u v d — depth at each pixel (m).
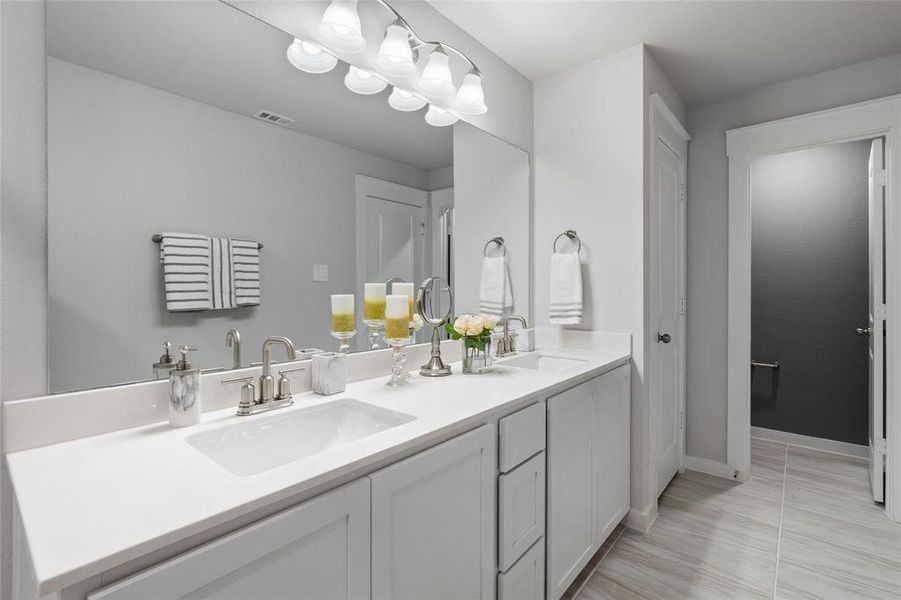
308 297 1.42
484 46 2.10
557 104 2.38
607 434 1.89
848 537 1.99
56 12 0.94
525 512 1.34
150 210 1.07
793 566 1.79
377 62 1.55
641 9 1.84
